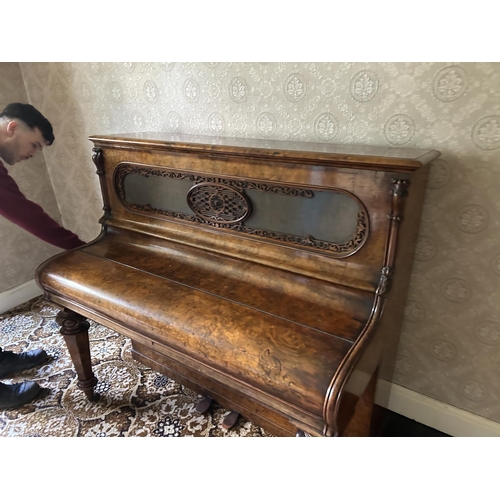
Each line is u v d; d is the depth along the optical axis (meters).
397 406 1.47
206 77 1.42
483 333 1.21
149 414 1.51
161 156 1.24
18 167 2.13
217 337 0.92
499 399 1.25
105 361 1.83
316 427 0.81
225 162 1.10
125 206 1.44
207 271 1.18
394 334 1.18
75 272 1.25
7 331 2.09
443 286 1.22
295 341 0.87
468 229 1.12
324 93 1.20
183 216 1.29
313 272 1.03
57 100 1.95
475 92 0.99
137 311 1.06
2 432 1.43
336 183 0.94
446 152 1.08
